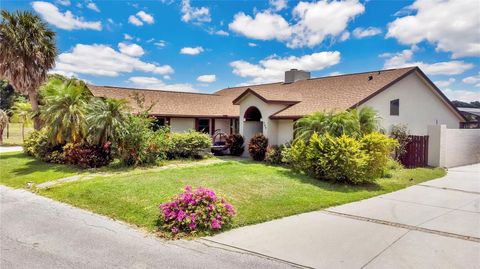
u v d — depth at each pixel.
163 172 12.08
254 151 16.64
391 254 5.01
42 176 11.49
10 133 39.06
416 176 12.28
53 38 20.80
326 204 7.94
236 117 21.62
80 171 12.36
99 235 5.90
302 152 11.56
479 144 17.89
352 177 10.21
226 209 6.40
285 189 9.34
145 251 5.16
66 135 13.80
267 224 6.48
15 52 19.31
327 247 5.29
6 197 8.91
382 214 7.23
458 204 8.19
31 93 20.52
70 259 4.84
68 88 13.86
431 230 6.16
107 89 20.91
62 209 7.66
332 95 16.53
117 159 14.20
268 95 17.00
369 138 10.67
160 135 15.09
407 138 15.25
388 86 15.09
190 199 6.32
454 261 4.76
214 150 19.30
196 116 20.94
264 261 4.78
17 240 5.63
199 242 5.56
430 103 18.00
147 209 7.29
